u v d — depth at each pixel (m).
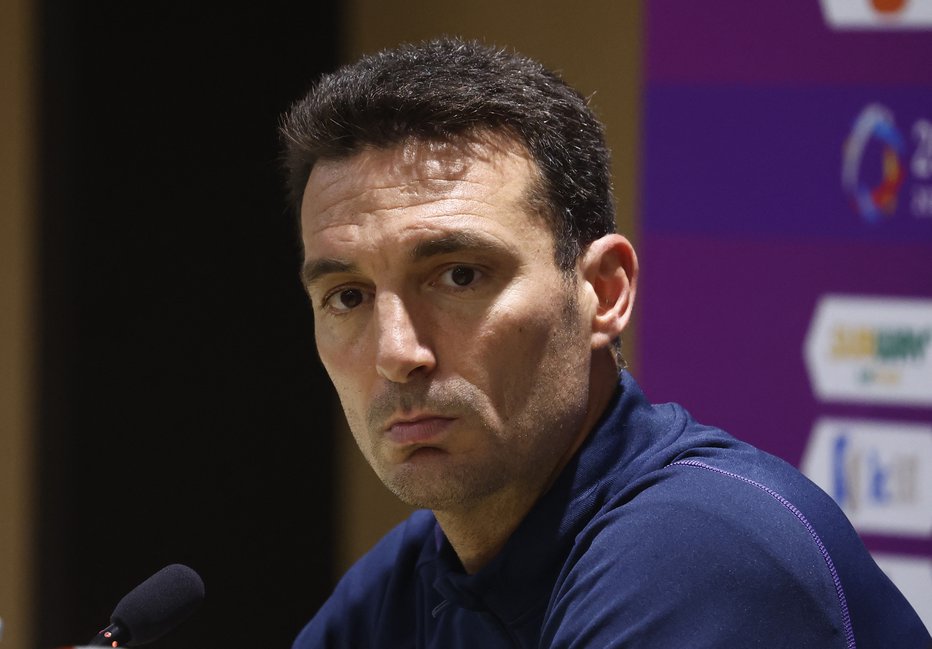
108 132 15.71
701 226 11.05
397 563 6.12
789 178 10.86
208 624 15.88
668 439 5.17
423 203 4.70
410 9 14.03
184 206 15.79
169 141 15.72
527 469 4.86
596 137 5.25
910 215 10.66
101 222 15.79
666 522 4.55
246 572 15.95
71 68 15.48
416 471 4.76
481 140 4.79
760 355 11.00
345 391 5.00
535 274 4.79
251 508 15.91
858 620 4.80
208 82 15.58
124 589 15.96
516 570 5.03
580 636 4.41
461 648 5.43
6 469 15.59
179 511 16.02
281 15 15.22
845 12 10.66
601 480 5.03
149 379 15.96
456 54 5.17
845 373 10.89
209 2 15.48
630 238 13.00
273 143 15.51
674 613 4.32
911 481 10.82
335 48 15.02
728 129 10.94
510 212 4.76
